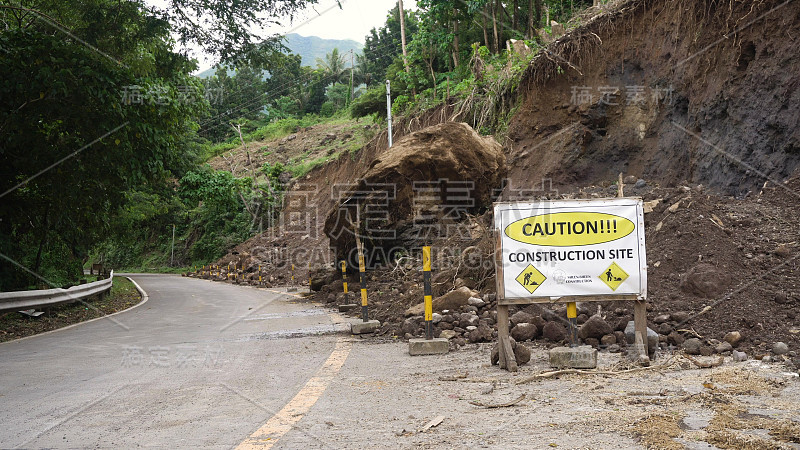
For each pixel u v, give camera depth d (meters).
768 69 10.62
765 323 6.08
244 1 13.97
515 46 19.91
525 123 17.69
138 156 13.21
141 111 12.64
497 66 21.48
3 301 11.92
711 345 5.89
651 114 14.31
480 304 8.40
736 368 5.10
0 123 11.95
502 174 15.01
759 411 3.84
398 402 4.62
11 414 4.75
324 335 9.13
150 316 14.01
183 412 4.60
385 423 4.02
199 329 10.81
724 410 3.85
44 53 11.33
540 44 19.58
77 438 3.96
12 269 15.22
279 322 11.30
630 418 3.80
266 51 15.38
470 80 23.14
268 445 3.61
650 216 9.05
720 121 11.81
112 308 16.81
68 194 13.69
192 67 16.31
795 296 6.43
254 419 4.29
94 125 12.16
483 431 3.70
